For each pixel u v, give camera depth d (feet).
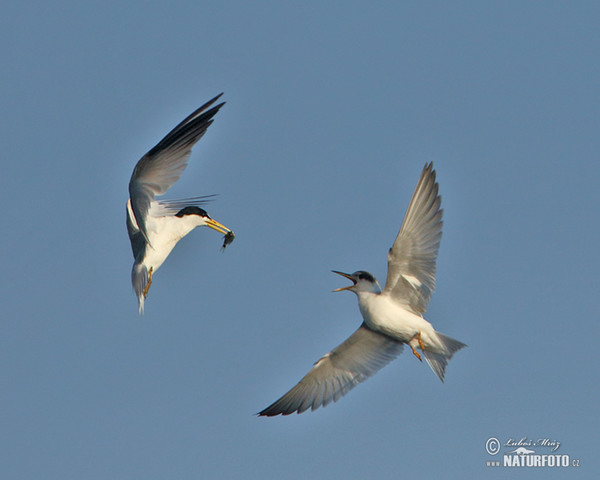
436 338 44.19
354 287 45.50
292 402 48.16
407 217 41.68
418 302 43.96
